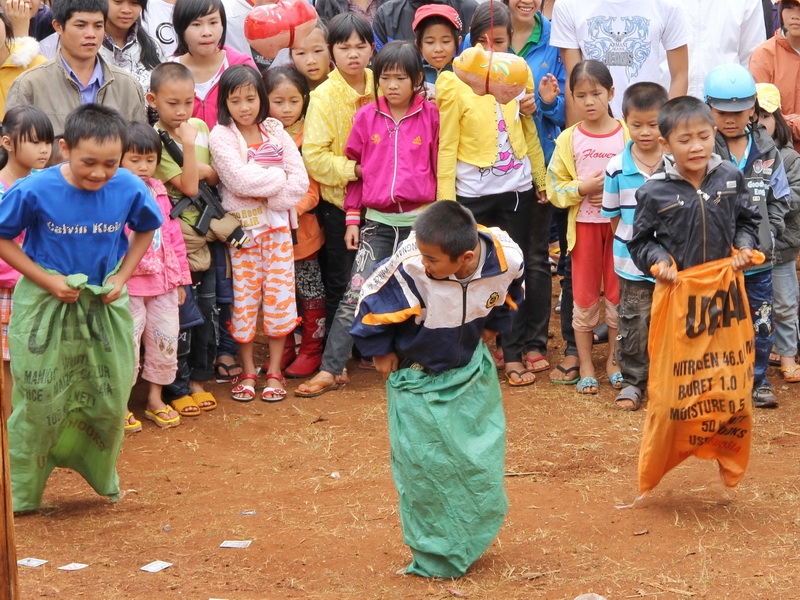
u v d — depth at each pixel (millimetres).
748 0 9883
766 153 7555
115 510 6172
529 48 8977
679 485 6273
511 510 5965
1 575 4031
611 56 8867
